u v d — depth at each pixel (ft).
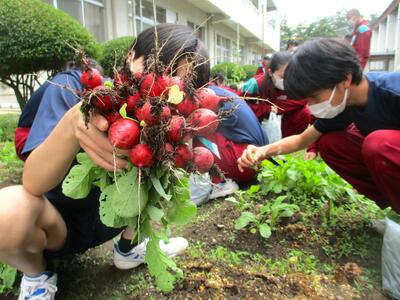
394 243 5.29
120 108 3.48
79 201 5.42
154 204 4.03
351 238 7.04
